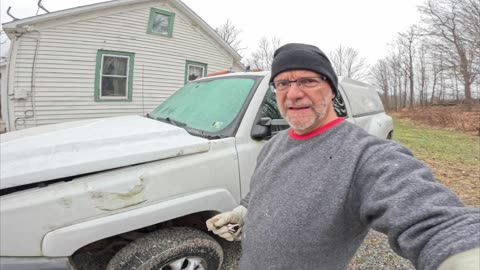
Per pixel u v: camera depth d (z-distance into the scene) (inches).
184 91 131.3
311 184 39.2
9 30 295.9
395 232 31.4
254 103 96.6
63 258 59.3
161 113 121.4
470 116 760.3
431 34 1059.9
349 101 141.8
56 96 334.3
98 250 80.3
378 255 114.2
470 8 921.5
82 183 63.0
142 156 69.8
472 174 241.0
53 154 65.7
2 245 55.2
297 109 44.4
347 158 38.5
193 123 101.6
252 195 49.0
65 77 338.0
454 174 241.4
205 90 118.1
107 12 358.6
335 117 46.3
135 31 385.7
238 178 85.9
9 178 56.4
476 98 1101.1
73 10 327.0
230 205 83.1
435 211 29.5
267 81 105.5
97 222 62.6
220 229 58.2
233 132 89.4
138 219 67.1
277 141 53.2
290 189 41.1
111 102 375.2
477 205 167.5
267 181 45.8
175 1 412.5
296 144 46.0
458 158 310.8
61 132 82.3
